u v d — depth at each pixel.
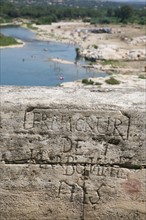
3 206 2.64
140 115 2.55
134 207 2.67
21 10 60.34
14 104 2.52
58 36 39.56
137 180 2.63
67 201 2.65
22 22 54.06
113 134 2.57
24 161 2.59
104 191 2.65
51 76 19.11
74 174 2.62
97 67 21.81
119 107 2.55
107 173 2.62
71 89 2.70
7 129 2.54
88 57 24.81
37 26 51.03
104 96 2.62
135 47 31.25
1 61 22.31
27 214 2.65
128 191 2.65
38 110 2.54
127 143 2.58
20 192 2.62
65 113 2.54
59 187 2.63
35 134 2.56
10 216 2.65
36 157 2.59
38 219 2.66
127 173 2.62
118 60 24.70
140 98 2.62
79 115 2.55
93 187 2.64
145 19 60.41
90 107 2.54
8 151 2.57
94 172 2.62
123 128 2.57
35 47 29.66
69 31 45.50
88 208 2.66
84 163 2.61
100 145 2.59
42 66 21.42
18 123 2.54
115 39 38.19
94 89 2.72
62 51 28.28
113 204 2.66
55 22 59.41
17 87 2.70
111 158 2.60
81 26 53.03
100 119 2.55
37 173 2.61
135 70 21.66
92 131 2.57
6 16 56.56
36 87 2.71
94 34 42.84
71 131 2.56
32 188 2.62
